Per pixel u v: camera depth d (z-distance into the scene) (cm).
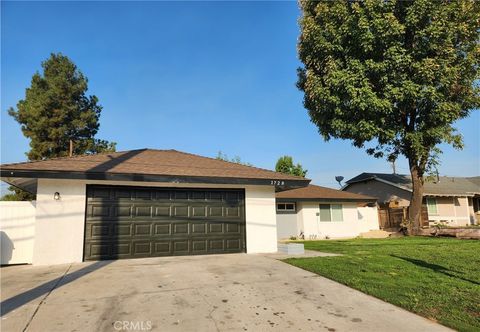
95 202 1008
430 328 490
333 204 2259
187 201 1117
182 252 1084
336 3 1648
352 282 707
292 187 1260
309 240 1983
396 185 2666
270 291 652
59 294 617
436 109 1614
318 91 1705
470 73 1645
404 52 1570
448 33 1557
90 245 986
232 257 1040
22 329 464
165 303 573
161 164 1160
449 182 2994
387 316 534
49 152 2823
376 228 2491
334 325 498
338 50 1673
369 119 1681
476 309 552
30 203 1003
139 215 1050
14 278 748
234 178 1102
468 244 1374
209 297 610
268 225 1212
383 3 1569
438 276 766
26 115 2778
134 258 1021
